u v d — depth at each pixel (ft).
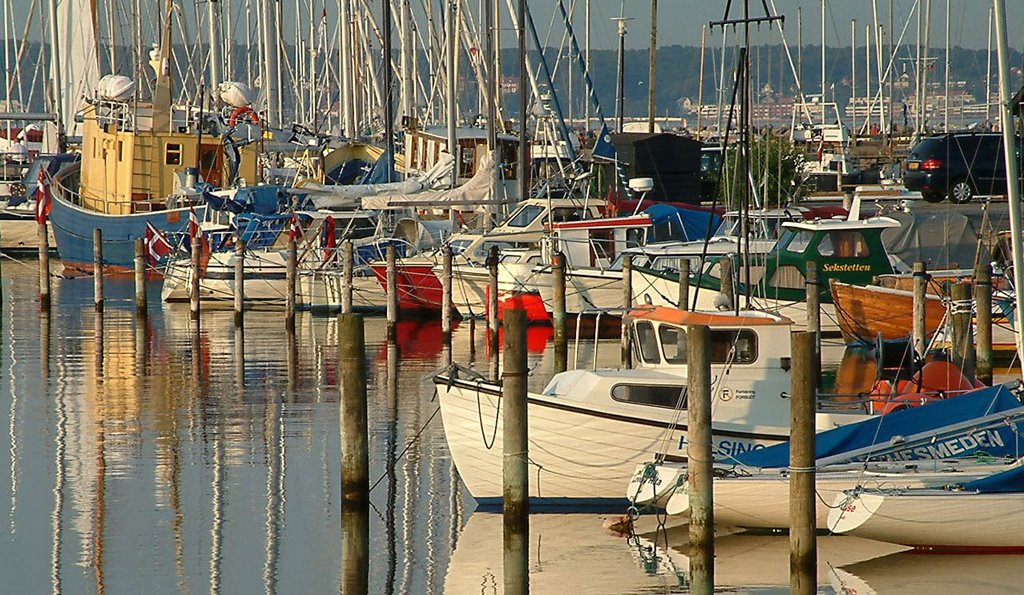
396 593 72.54
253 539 81.25
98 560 77.30
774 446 82.99
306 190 201.87
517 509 76.79
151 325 179.73
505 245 186.09
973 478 79.71
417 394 126.52
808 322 126.31
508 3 233.14
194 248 180.04
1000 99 90.79
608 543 81.56
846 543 82.12
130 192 235.20
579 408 85.81
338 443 105.70
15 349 157.07
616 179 198.70
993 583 74.13
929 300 141.90
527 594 72.13
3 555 78.13
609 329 169.07
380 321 186.70
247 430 110.42
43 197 192.65
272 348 157.99
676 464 81.46
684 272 136.67
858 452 82.38
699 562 72.38
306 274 191.72
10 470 97.30
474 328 178.29
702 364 72.18
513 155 225.35
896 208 181.06
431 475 96.32
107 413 117.80
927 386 96.48
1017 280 89.56
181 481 94.22
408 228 207.51
